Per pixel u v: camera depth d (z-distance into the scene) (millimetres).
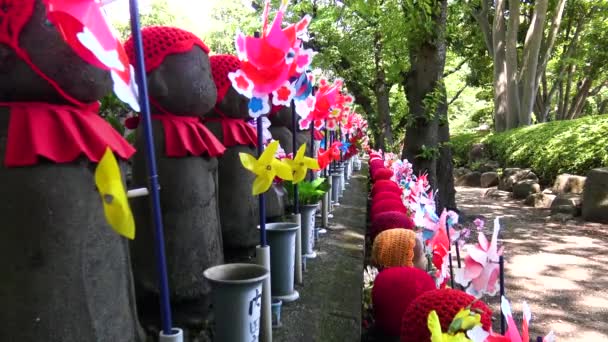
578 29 15773
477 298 1341
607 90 21703
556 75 17875
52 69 1199
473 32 15305
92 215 1264
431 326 1033
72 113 1278
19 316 1163
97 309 1262
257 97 1815
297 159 1823
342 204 4809
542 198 9070
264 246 1839
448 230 2180
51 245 1180
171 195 1852
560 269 5293
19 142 1177
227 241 2617
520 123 14203
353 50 9047
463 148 15203
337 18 8273
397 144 12812
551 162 9773
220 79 2555
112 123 2422
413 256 2520
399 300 2127
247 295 1526
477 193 11258
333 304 2189
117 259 1346
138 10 1146
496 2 14258
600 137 8859
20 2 1171
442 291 1567
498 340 1038
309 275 2586
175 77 1852
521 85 14883
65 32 1057
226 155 2611
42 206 1173
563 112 18656
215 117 2617
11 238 1163
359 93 10461
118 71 1071
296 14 8312
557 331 3709
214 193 2037
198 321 1865
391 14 5824
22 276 1165
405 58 7797
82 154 1240
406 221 3113
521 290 4637
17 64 1175
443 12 5754
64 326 1193
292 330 1923
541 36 13633
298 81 2156
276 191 2541
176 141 1869
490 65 16484
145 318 1870
